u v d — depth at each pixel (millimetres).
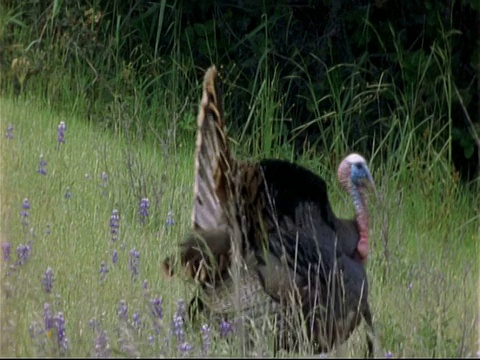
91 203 18500
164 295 14328
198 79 25734
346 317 13625
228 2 26125
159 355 11531
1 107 23734
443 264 17203
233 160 13797
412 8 25531
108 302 14242
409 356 12336
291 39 25891
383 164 23062
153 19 26047
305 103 25469
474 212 22953
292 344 13312
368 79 25578
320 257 13617
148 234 17359
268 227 13703
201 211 13898
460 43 25547
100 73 25547
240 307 13156
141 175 19188
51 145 21391
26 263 14398
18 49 26016
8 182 18891
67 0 26500
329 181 22594
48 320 12102
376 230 17359
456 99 24969
